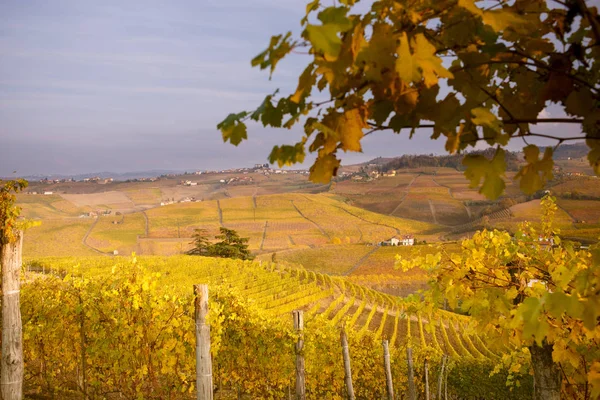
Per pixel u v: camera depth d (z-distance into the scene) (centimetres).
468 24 101
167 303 836
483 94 112
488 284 346
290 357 1077
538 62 106
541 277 352
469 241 369
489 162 94
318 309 3791
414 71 83
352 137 98
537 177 106
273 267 5294
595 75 113
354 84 97
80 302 856
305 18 84
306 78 92
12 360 574
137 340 794
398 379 1753
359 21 90
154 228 14712
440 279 356
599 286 133
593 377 165
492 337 337
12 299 574
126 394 880
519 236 380
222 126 100
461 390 1977
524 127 118
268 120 100
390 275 7894
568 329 279
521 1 109
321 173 101
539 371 344
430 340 3206
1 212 563
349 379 989
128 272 828
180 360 845
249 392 1168
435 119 98
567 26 107
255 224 15462
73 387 1082
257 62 84
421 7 96
